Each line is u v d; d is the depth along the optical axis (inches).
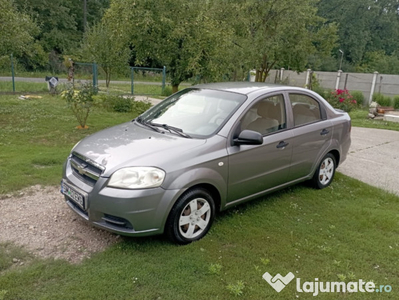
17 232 135.3
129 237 135.0
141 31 362.3
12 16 405.1
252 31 606.9
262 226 148.7
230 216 157.2
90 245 128.6
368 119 526.9
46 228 139.6
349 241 139.6
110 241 131.9
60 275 110.0
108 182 120.1
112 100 486.0
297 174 179.3
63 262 117.0
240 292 104.9
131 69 794.2
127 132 150.6
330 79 847.7
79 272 111.7
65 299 99.4
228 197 146.5
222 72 404.5
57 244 128.4
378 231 149.3
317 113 191.3
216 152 137.0
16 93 631.2
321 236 142.6
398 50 2623.0
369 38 2480.3
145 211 119.4
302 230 146.8
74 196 129.5
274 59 638.5
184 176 125.6
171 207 123.8
